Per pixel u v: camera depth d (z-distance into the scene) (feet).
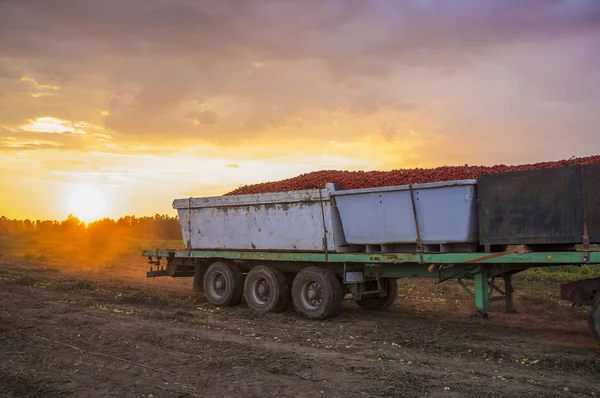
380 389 20.54
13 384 21.39
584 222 26.45
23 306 39.32
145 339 28.91
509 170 31.35
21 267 70.79
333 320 36.42
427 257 31.94
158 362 24.53
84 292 47.70
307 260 37.60
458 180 30.40
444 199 31.19
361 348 27.78
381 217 34.09
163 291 51.24
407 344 28.27
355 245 37.04
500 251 31.32
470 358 25.49
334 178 37.50
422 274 34.30
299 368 23.38
